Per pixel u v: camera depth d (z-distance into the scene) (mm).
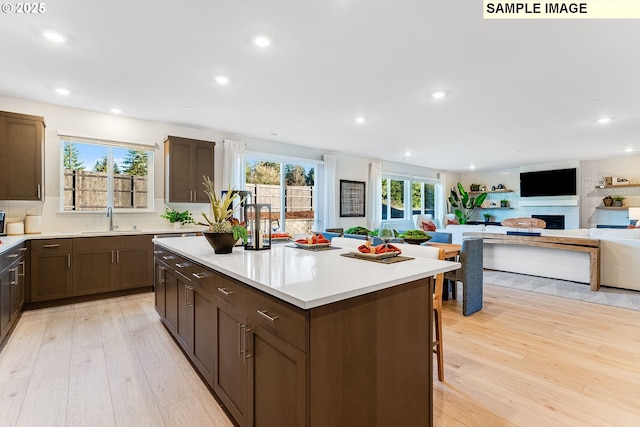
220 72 2879
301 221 6410
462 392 1975
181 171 4516
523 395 1942
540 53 2496
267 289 1244
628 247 4328
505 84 3117
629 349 2572
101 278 3793
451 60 2629
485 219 10031
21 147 3459
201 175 4691
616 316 3357
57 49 2469
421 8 1947
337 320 1173
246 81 3082
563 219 8312
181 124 4680
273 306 1247
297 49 2461
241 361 1488
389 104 3717
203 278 1932
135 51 2502
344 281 1322
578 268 4734
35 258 3404
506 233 5359
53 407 1795
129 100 3646
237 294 1520
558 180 8312
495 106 3766
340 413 1188
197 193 4645
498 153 7027
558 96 3432
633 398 1906
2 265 2496
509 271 5484
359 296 1255
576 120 4344
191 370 2207
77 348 2539
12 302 2818
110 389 1978
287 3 1906
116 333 2842
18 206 3688
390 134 5207
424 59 2613
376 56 2566
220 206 2260
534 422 1692
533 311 3520
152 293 4156
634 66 2711
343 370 1197
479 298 3527
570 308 3623
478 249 3480
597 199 7977
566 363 2342
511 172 9578
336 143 5992
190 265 2162
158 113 4141
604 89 3234
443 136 5367
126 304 3682
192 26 2156
